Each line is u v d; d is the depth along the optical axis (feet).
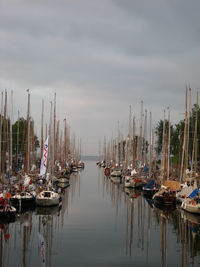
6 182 152.87
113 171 358.23
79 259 83.66
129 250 91.91
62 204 169.17
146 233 110.22
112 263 81.30
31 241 98.94
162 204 162.30
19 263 80.18
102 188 249.14
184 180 176.65
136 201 183.83
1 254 86.84
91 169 561.84
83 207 160.66
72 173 424.87
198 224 123.03
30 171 214.48
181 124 282.77
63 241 99.66
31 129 263.08
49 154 198.90
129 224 123.54
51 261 81.87
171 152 296.10
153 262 82.48
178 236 107.04
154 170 253.44
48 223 122.72
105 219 132.26
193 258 85.71
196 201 141.08
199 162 237.04
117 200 187.11
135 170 267.39
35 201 152.25
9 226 117.08
